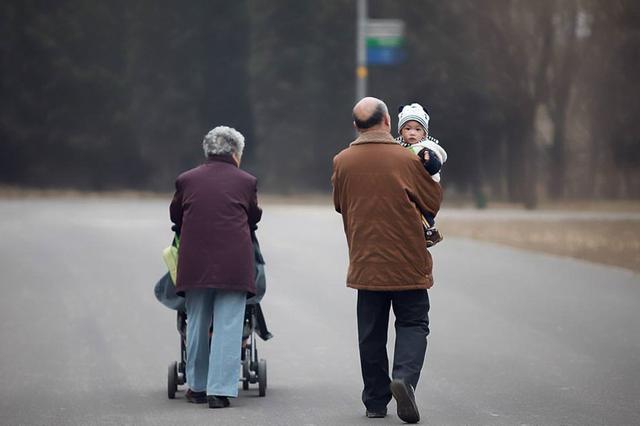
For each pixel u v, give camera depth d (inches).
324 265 2181.3
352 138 6727.4
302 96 6761.8
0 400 998.4
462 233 3147.1
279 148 6811.0
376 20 6471.5
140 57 7411.4
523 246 2694.4
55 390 1047.6
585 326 1433.3
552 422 890.7
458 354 1235.2
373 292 898.1
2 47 7406.5
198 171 991.6
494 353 1242.0
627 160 6323.8
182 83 7426.2
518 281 1932.8
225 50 7490.2
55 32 7450.8
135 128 7470.5
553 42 6343.5
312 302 1670.8
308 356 1240.2
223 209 975.6
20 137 7421.3
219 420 908.0
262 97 6830.7
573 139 7244.1
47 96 7465.6
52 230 3107.8
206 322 982.4
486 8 6250.0
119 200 6058.1
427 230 891.4
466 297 1721.2
